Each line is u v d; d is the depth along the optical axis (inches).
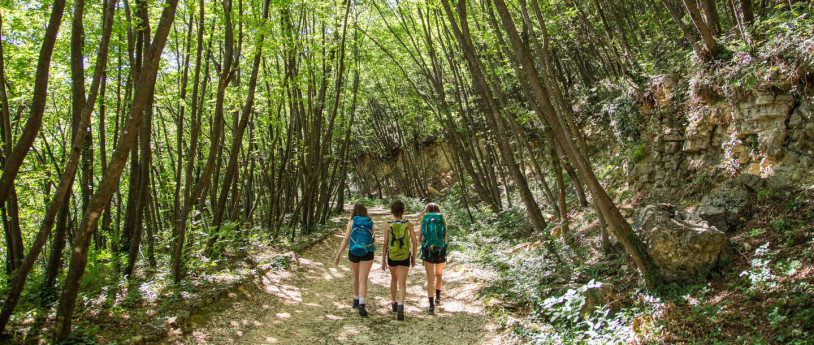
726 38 276.5
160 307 187.2
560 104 222.5
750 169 237.1
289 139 392.5
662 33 414.3
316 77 431.2
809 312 127.6
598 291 183.6
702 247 178.1
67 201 182.5
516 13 369.4
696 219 195.8
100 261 211.2
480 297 224.5
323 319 202.1
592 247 264.4
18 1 240.4
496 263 274.2
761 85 234.5
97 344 145.3
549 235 266.8
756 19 266.7
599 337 154.7
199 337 169.8
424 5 384.5
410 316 206.1
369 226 211.3
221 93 233.8
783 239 174.4
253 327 188.1
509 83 473.4
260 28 248.1
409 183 1005.8
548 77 217.3
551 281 225.6
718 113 268.2
